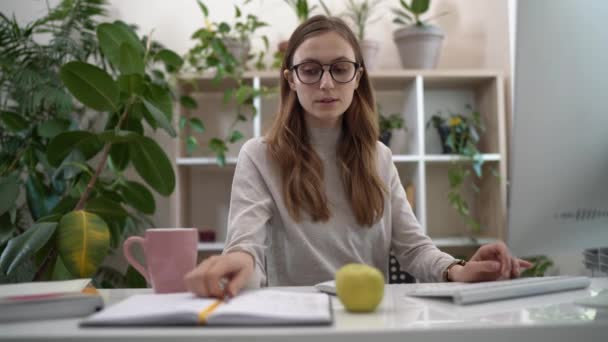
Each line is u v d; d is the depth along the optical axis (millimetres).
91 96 1604
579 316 607
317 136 1393
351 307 659
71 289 799
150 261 836
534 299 751
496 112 2549
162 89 1839
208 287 714
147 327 572
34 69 2328
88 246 1467
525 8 729
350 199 1360
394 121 2635
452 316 620
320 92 1258
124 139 1662
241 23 2637
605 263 1036
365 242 1351
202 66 2586
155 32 2855
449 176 2588
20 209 2510
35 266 1777
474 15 2898
